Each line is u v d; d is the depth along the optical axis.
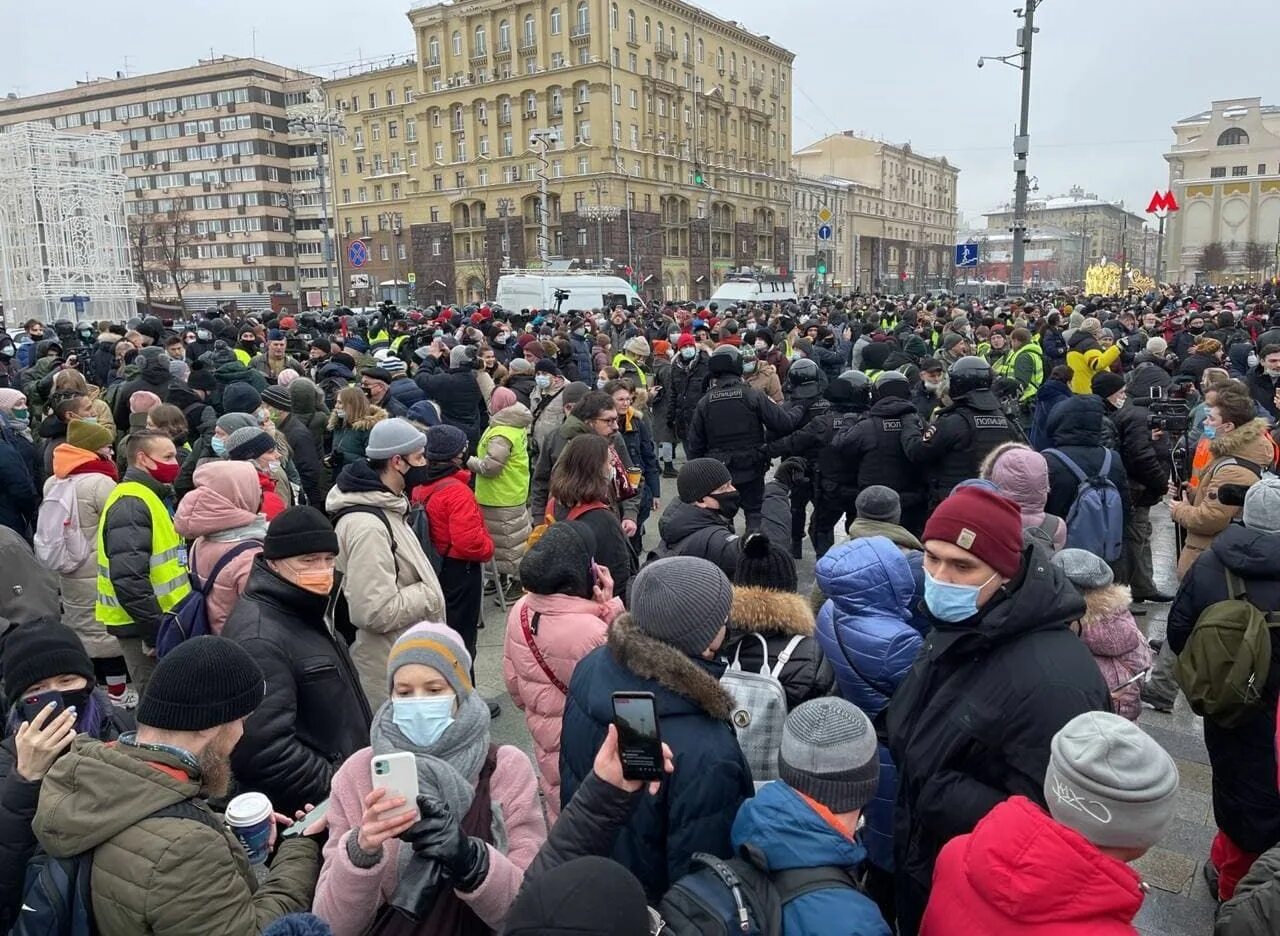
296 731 2.88
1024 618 2.15
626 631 2.25
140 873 1.87
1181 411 6.46
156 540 4.26
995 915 1.67
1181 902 3.45
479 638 6.27
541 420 7.98
